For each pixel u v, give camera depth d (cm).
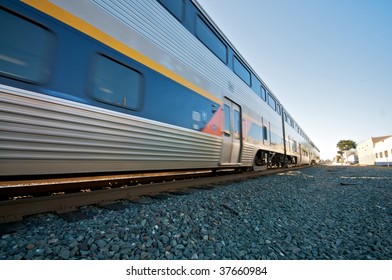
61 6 245
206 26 509
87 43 265
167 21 387
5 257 165
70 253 174
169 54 385
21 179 243
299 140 1702
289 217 311
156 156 358
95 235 201
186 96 421
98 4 280
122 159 305
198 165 466
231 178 632
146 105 337
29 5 222
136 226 227
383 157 3766
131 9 322
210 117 494
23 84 213
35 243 182
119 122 296
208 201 350
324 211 355
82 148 259
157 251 187
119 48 300
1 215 227
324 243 232
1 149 201
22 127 212
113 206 297
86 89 260
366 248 226
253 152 722
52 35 236
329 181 752
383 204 408
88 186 392
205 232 230
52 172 239
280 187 548
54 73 234
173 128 386
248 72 733
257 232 249
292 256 201
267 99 925
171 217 264
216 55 538
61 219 242
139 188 375
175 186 452
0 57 203
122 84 303
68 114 243
